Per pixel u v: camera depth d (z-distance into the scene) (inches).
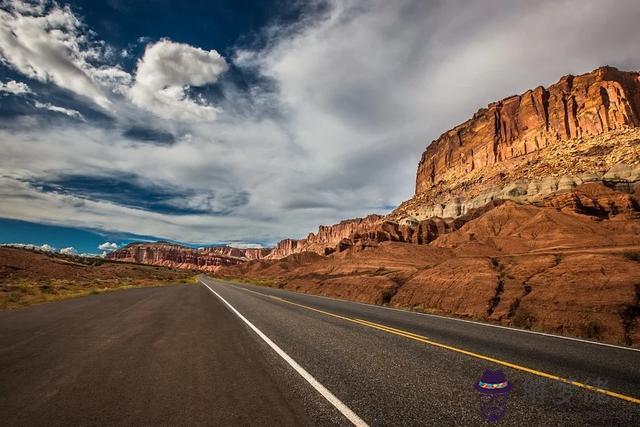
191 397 171.9
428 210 4918.8
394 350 275.4
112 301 725.9
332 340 318.3
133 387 187.2
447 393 177.8
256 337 333.7
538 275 548.1
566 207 2314.2
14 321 427.2
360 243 3548.2
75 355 258.1
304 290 1346.0
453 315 548.4
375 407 159.5
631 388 184.4
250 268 6535.4
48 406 160.1
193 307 621.6
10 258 2071.9
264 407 159.3
